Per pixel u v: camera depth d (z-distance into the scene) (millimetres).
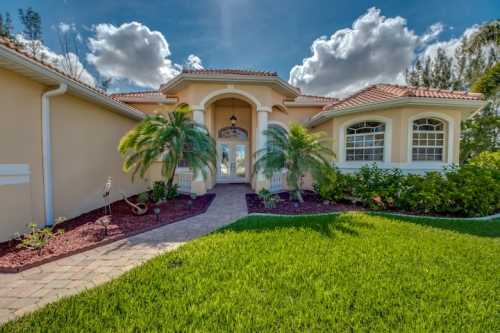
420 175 9664
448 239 5672
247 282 3713
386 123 10891
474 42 16781
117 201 10391
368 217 7520
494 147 19391
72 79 6910
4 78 5574
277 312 3027
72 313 3035
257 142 11562
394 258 4598
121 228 6512
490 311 3092
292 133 9344
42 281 3898
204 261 4426
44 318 2955
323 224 6734
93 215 8047
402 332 2717
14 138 5816
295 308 3111
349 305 3180
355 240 5516
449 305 3209
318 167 8906
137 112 11312
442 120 10750
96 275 4090
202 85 10984
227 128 16188
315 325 2811
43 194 6609
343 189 9695
